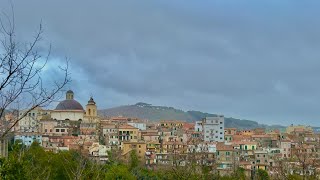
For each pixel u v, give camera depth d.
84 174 44.06
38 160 59.06
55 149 152.62
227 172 127.19
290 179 68.06
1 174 25.17
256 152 190.38
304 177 64.12
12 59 18.50
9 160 25.83
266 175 115.69
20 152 30.11
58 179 61.94
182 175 75.75
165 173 100.44
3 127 19.52
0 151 26.77
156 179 105.19
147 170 129.38
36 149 75.69
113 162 131.00
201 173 88.12
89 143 189.88
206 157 127.75
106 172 92.12
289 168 83.81
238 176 113.75
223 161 168.88
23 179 25.88
